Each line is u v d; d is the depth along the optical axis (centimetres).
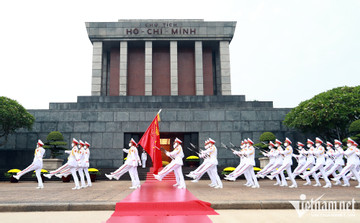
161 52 3788
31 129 2388
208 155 1350
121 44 3547
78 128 2566
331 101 2142
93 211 761
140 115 2609
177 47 3806
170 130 2605
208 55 3816
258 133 2616
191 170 2203
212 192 1081
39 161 1333
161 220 632
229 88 3503
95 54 3509
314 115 2156
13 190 1226
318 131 2355
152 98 3100
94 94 3409
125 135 2614
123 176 2080
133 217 669
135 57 3750
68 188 1333
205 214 706
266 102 2953
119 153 2523
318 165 1382
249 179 1405
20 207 774
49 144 2200
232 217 668
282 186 1400
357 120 1986
